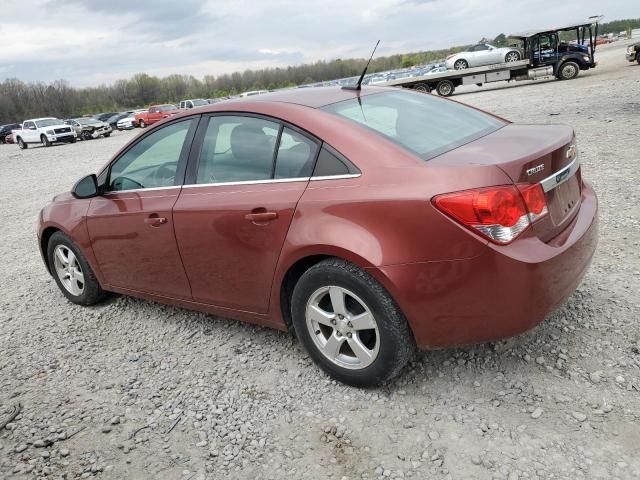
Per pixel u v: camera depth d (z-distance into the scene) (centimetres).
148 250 374
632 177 621
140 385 333
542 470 227
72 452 278
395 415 274
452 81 2753
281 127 310
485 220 241
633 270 390
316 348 305
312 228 279
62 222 438
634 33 9981
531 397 272
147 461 266
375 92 353
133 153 392
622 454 229
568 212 288
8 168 1972
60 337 414
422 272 253
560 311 346
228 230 319
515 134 309
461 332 259
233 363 345
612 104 1264
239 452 264
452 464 238
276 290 310
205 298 357
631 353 295
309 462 251
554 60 2588
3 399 335
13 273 600
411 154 272
